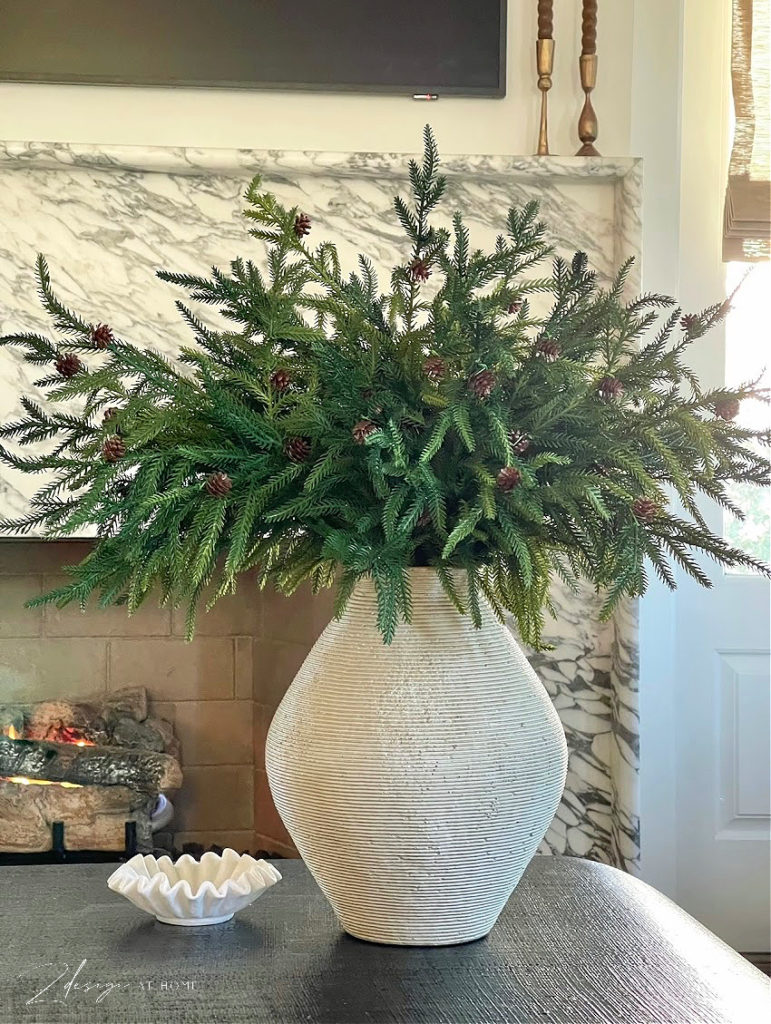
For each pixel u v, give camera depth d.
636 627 2.54
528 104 2.78
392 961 1.11
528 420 1.12
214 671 2.86
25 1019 0.98
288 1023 0.98
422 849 1.09
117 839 2.68
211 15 2.68
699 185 2.83
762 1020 0.98
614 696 2.59
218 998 1.03
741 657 2.84
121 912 1.27
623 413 1.15
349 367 1.11
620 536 1.10
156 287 2.54
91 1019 0.99
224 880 1.29
